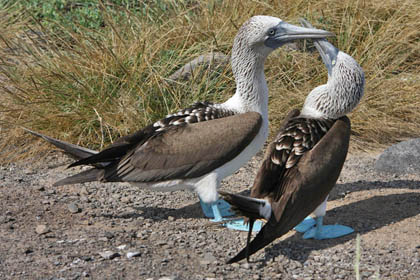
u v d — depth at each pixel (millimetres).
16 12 13125
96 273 5801
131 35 11031
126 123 9617
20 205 7457
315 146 6383
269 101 10289
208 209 7484
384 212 7328
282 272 6004
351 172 8883
